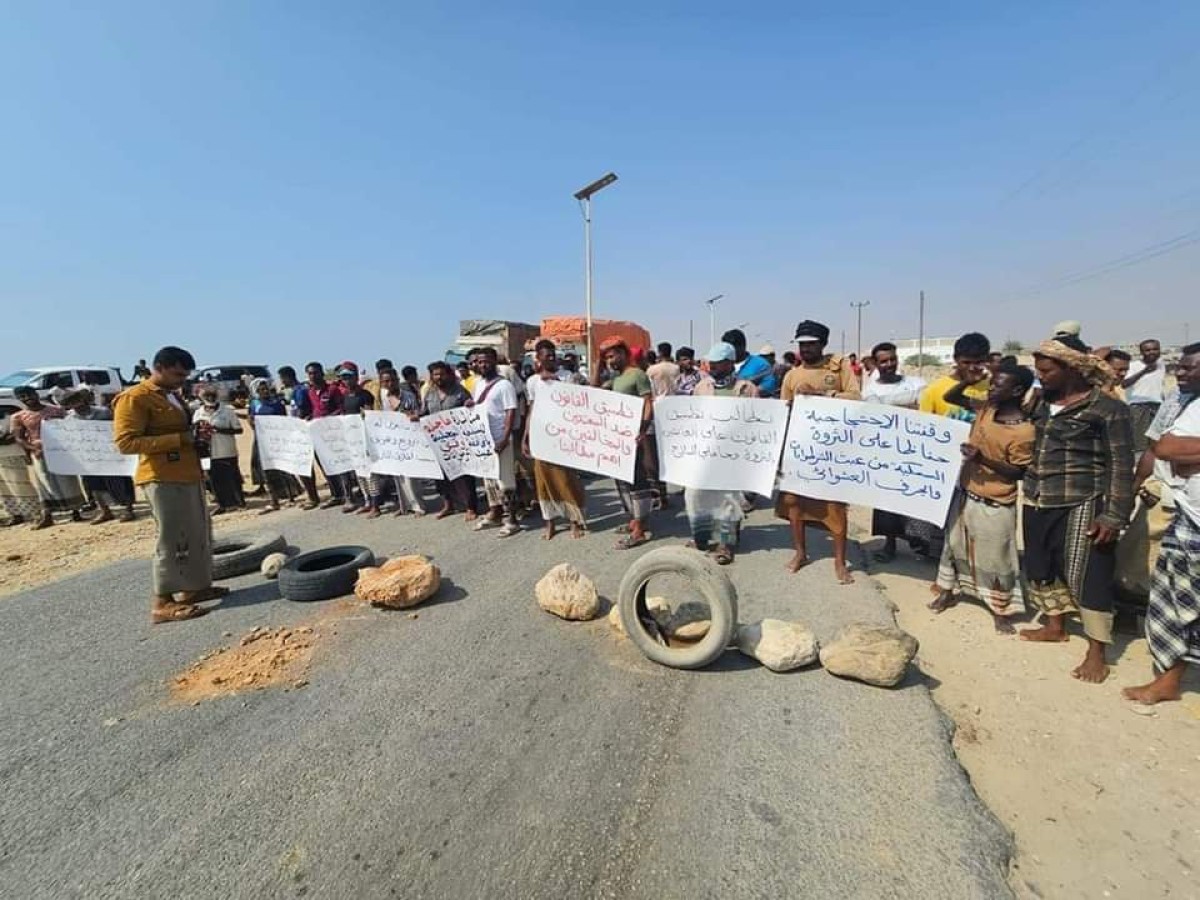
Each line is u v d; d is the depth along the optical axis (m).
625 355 6.07
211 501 9.62
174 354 4.57
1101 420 3.26
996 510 3.82
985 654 3.70
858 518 7.08
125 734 3.12
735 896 2.01
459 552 6.07
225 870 2.21
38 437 8.54
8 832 2.46
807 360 4.98
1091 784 2.57
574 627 4.18
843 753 2.72
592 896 2.05
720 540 5.29
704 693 3.29
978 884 2.03
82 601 5.16
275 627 4.39
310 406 9.07
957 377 4.75
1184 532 2.96
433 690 3.43
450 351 23.84
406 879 2.15
